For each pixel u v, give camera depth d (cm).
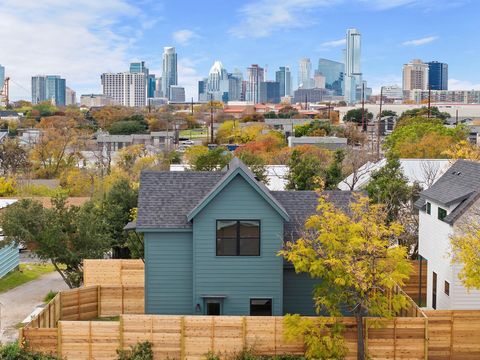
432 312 2719
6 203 5166
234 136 13825
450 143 7362
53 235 3603
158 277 2989
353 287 2489
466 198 3139
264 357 2603
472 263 2536
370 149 10031
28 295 3934
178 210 3036
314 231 2997
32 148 11269
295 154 5697
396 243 3928
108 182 7662
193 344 2611
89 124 19562
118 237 4459
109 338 2605
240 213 2895
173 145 13588
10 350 2516
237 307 2928
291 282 3045
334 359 2552
